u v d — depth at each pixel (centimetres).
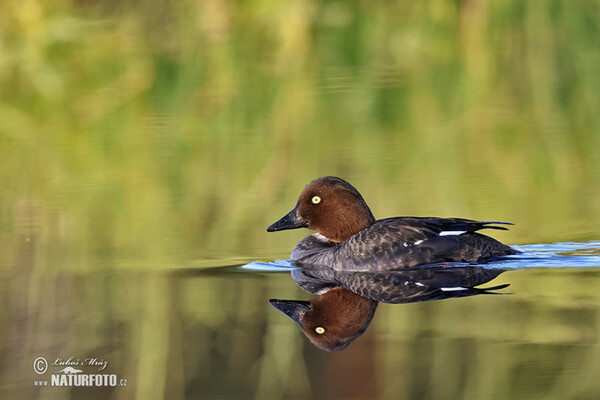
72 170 1673
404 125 1903
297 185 1551
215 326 940
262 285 1096
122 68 2177
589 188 1506
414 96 2067
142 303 1016
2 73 2178
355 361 843
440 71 2247
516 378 786
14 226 1377
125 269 1164
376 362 829
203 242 1312
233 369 849
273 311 985
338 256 1201
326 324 941
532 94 2098
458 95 2097
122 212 1448
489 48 2319
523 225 1330
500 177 1568
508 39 2314
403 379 799
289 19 2338
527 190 1499
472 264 1153
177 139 1811
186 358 870
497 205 1425
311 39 2347
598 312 934
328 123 1916
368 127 1884
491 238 1195
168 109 2019
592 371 793
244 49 2295
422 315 951
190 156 1712
